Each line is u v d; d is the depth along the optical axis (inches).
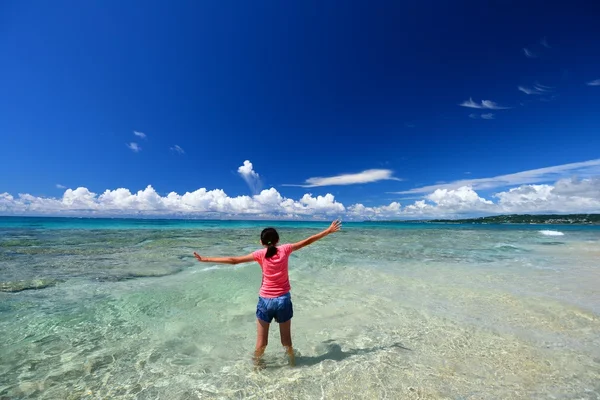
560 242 857.5
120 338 180.9
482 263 466.3
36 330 189.2
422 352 163.3
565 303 255.3
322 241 825.5
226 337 185.3
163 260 447.8
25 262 398.0
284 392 125.5
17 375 137.6
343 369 144.6
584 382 133.0
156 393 125.0
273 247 159.9
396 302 260.2
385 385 130.2
